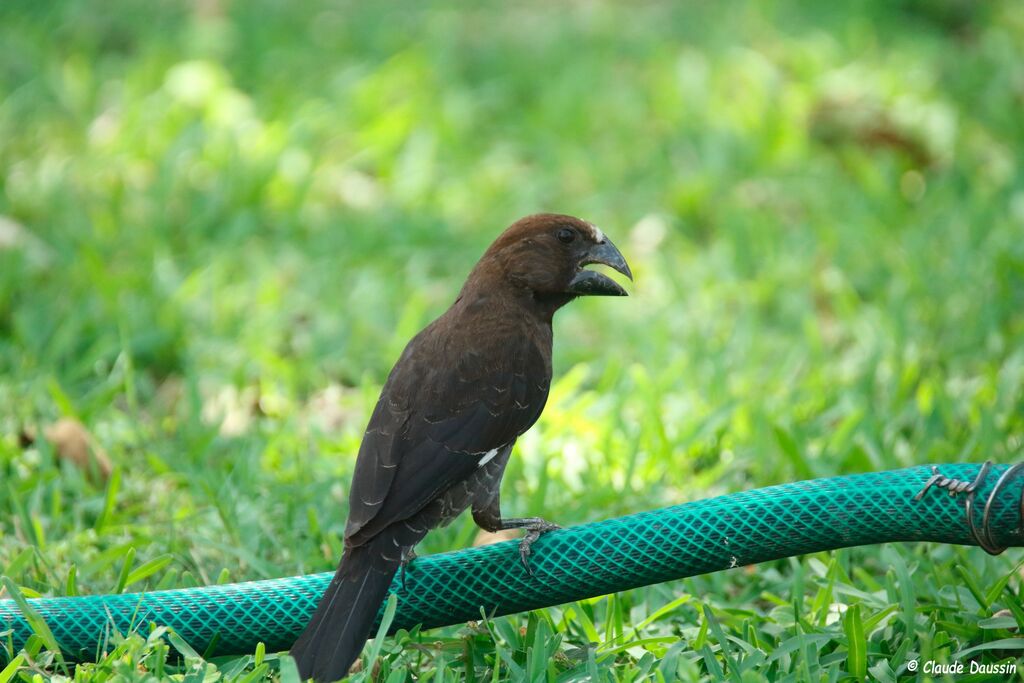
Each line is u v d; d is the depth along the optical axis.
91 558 8.61
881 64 17.53
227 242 13.63
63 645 7.18
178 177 14.61
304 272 13.25
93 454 9.78
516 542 7.38
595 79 17.36
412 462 7.14
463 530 8.98
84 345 11.79
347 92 16.61
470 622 7.43
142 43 18.38
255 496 9.51
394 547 6.89
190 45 17.77
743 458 10.11
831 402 10.95
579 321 12.70
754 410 10.53
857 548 8.75
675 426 10.52
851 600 8.00
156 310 12.13
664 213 14.42
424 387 7.38
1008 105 16.41
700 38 18.91
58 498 9.16
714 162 15.23
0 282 12.23
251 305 12.57
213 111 16.06
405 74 17.00
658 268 13.20
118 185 14.13
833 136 15.78
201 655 7.23
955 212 14.02
